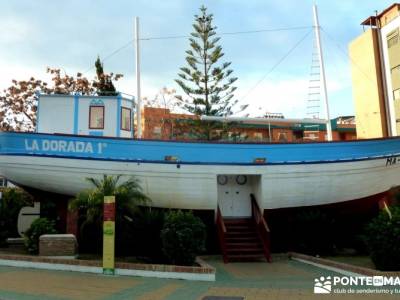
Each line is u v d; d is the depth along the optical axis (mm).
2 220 16312
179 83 32750
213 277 11156
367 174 17188
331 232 16406
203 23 32688
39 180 15664
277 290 9711
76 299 8539
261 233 16328
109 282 10445
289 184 16562
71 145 15641
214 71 32406
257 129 42875
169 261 12719
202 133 33125
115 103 17812
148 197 15062
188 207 16562
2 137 15734
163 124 37125
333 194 17125
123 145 15930
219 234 16328
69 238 13031
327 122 19656
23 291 9211
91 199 12750
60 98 17500
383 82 41250
